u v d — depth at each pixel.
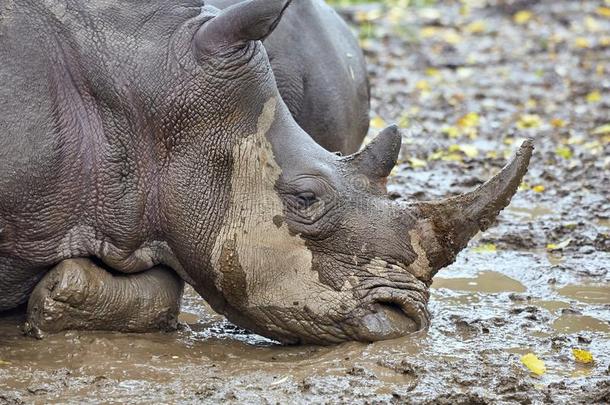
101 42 10.88
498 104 23.12
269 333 11.11
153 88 10.83
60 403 9.66
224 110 10.84
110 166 10.93
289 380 10.14
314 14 13.54
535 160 18.84
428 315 11.16
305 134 11.20
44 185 10.82
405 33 29.12
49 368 10.35
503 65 26.59
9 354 10.64
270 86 11.04
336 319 10.84
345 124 13.74
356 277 10.87
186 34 10.95
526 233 15.12
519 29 30.11
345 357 10.55
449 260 10.95
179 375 10.27
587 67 26.20
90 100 10.92
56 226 10.97
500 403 9.73
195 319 12.09
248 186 10.91
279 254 10.88
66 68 10.89
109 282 11.09
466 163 18.80
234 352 10.98
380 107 22.50
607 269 13.82
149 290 11.26
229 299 11.07
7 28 10.76
